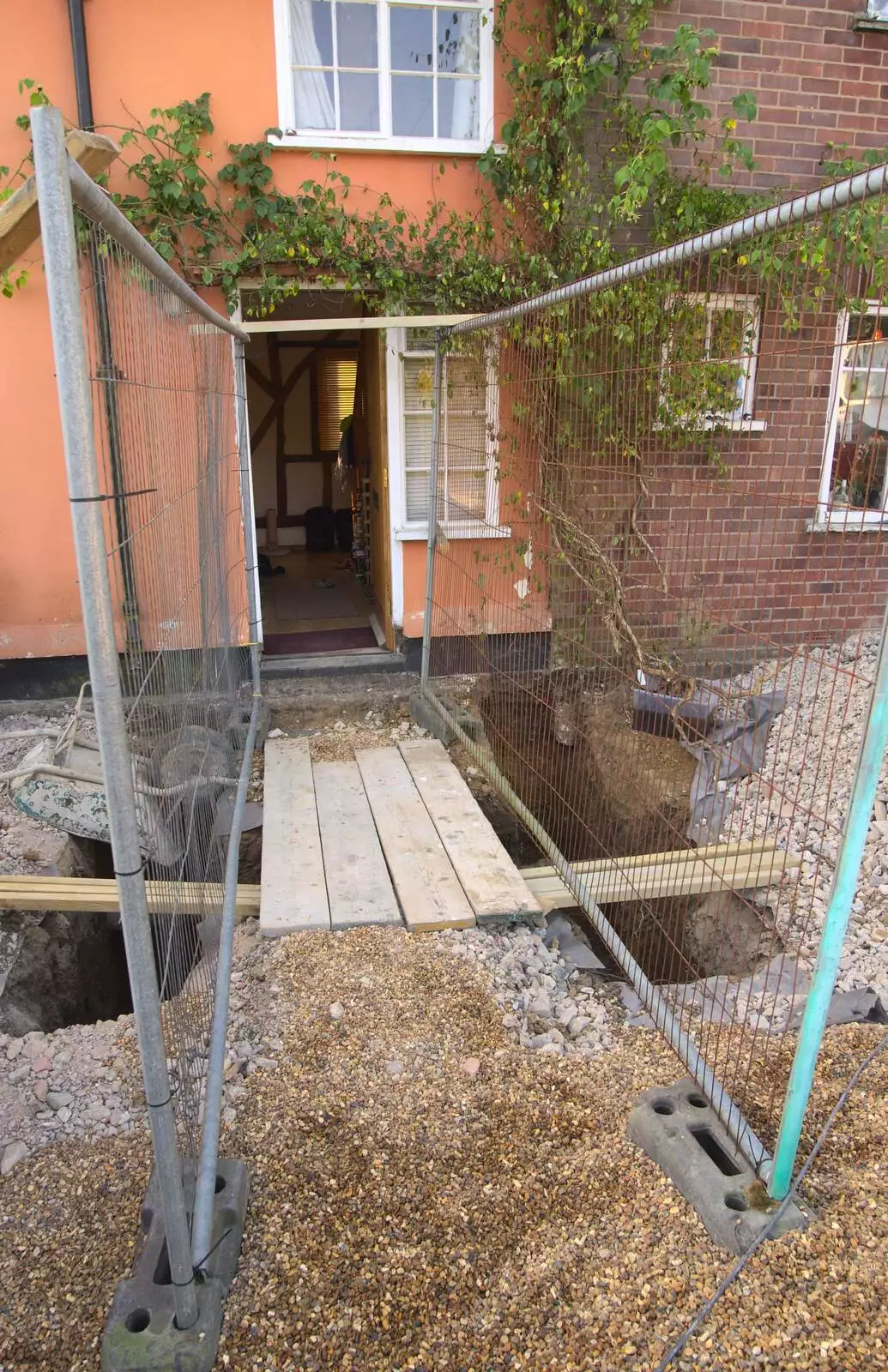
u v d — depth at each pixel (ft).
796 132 19.77
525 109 18.78
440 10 18.54
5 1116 8.97
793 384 10.59
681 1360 6.28
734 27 18.88
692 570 12.17
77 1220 7.71
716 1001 10.25
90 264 5.48
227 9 17.76
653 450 12.95
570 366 14.80
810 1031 6.70
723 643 11.41
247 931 12.69
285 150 18.54
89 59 17.58
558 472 15.26
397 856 14.11
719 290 11.90
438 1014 10.59
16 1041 10.10
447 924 12.29
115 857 5.19
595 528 14.42
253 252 18.15
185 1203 6.81
